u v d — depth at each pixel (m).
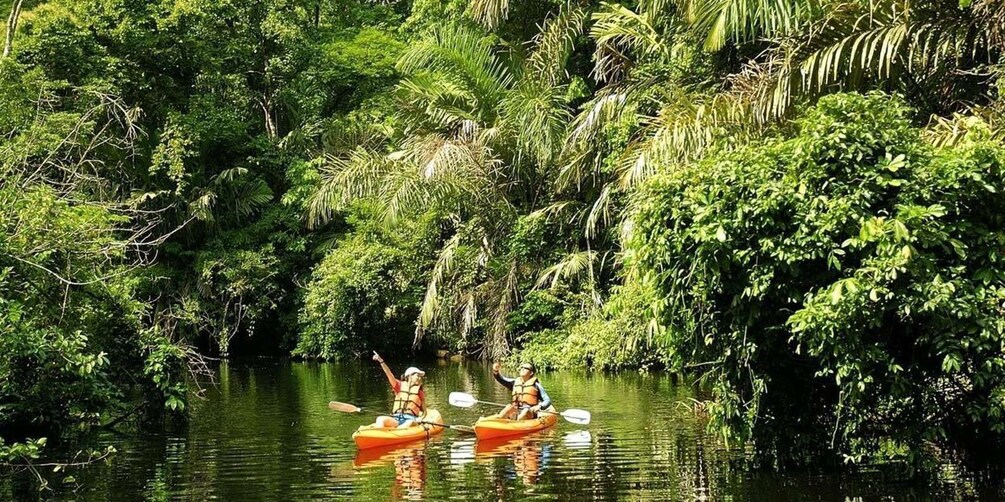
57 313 11.25
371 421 12.52
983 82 9.64
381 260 25.73
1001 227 7.00
